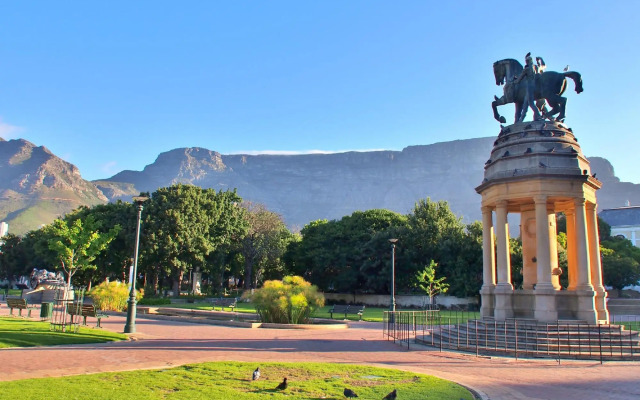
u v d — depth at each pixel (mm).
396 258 67375
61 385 11609
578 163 25422
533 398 12680
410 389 12695
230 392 11602
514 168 25891
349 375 14562
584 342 20906
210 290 83125
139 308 43344
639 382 14969
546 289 23531
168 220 67875
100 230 68000
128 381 12492
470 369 17062
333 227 81875
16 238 102812
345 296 75750
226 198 80562
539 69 28141
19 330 22688
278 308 33250
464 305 62938
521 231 28312
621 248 77812
